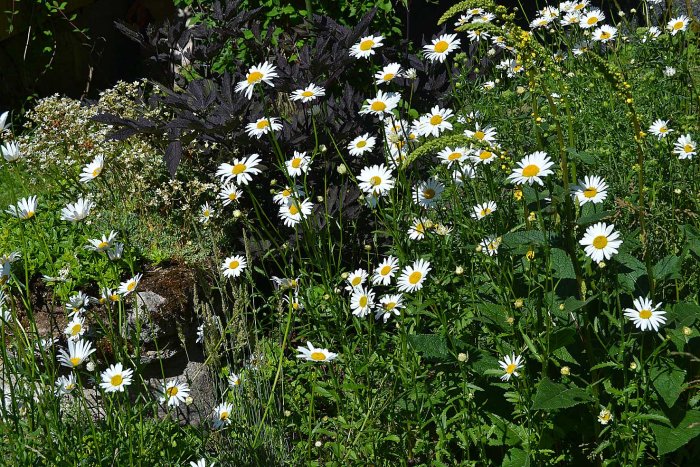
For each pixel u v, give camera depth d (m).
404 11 7.70
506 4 8.03
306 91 3.64
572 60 4.70
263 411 3.41
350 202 4.22
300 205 3.47
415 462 3.25
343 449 3.21
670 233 3.32
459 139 2.73
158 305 3.83
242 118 4.37
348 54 4.50
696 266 3.28
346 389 3.26
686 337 2.71
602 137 3.88
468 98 4.46
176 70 6.22
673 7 5.57
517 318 2.93
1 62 7.82
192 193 4.56
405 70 5.15
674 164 3.65
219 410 3.22
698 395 2.86
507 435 2.90
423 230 3.19
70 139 5.03
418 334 3.14
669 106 4.10
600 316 3.01
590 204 3.02
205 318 3.31
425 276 3.03
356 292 3.15
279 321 3.62
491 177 3.28
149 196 4.64
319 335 3.50
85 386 3.60
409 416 3.12
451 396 3.10
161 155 4.93
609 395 2.92
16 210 2.79
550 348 2.77
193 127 4.26
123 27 5.09
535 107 2.89
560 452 3.04
